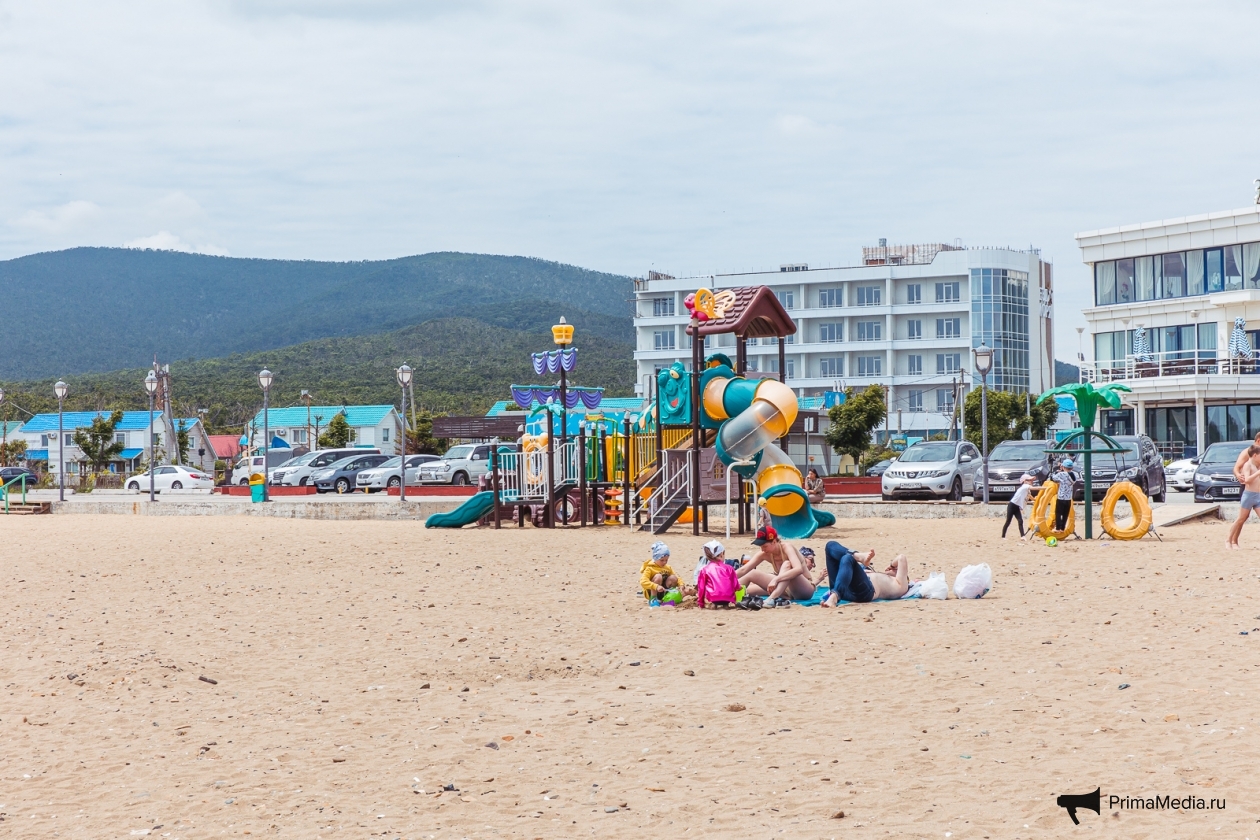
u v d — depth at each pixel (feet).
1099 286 194.39
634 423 97.04
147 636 44.83
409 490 156.04
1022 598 48.65
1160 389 171.53
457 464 170.30
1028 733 26.40
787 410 77.66
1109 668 32.99
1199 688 29.81
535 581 59.67
